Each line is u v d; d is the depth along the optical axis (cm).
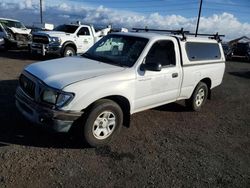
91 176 363
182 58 577
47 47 1347
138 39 524
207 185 375
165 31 640
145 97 502
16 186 327
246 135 572
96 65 474
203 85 673
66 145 434
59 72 425
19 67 1092
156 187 357
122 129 523
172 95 573
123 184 355
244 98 916
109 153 428
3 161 372
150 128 548
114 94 436
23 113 432
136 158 423
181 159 437
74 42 1431
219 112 718
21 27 1828
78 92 392
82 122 413
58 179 349
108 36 580
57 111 383
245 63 2408
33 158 388
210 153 470
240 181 393
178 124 591
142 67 481
